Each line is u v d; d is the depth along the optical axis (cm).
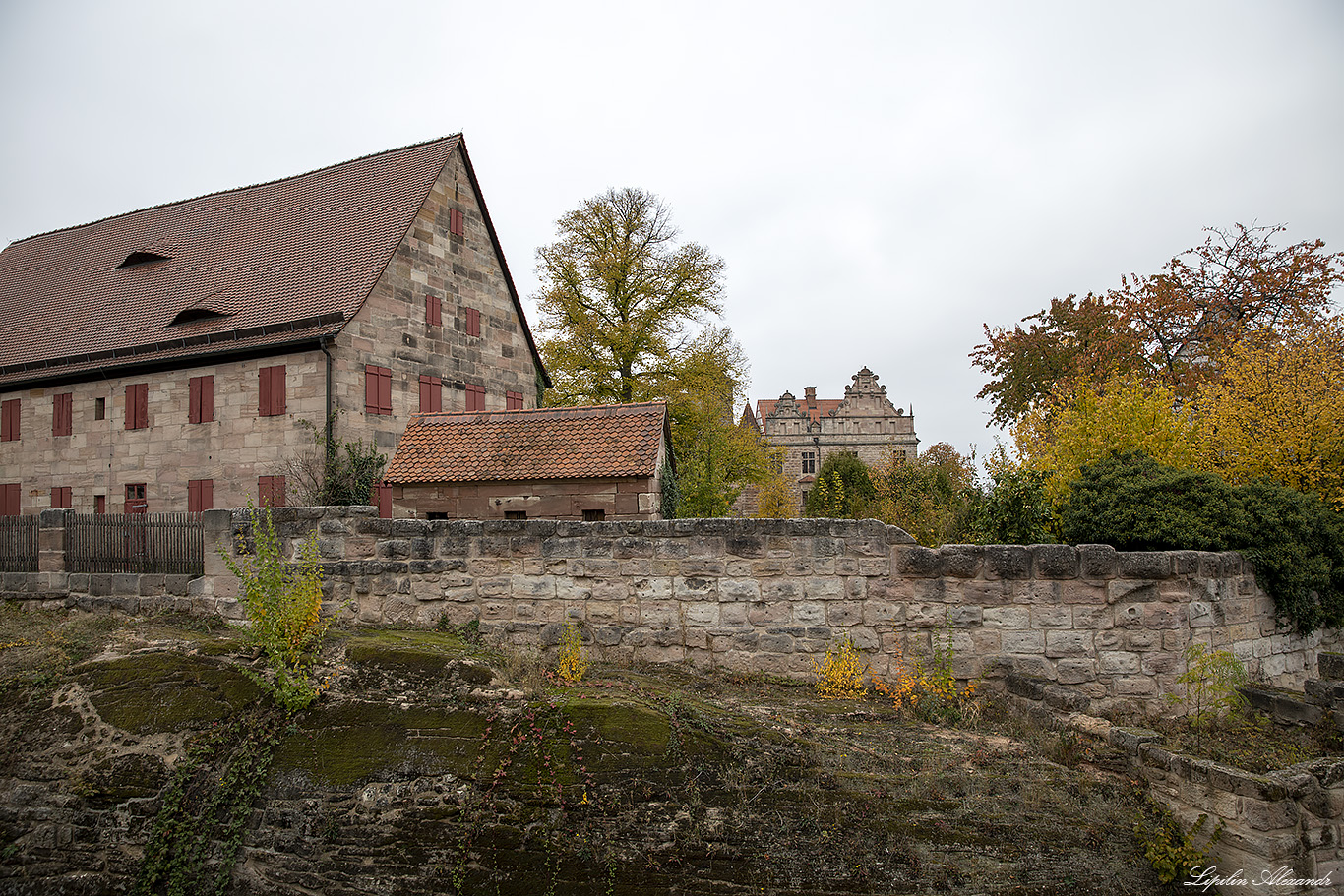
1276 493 1005
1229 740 749
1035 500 1234
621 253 3212
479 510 1420
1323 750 718
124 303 2492
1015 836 654
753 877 647
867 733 778
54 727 796
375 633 939
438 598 1023
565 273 3297
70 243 2977
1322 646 1051
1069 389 1569
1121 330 2352
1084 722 782
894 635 910
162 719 779
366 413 2062
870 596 918
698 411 3234
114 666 842
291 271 2280
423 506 1445
